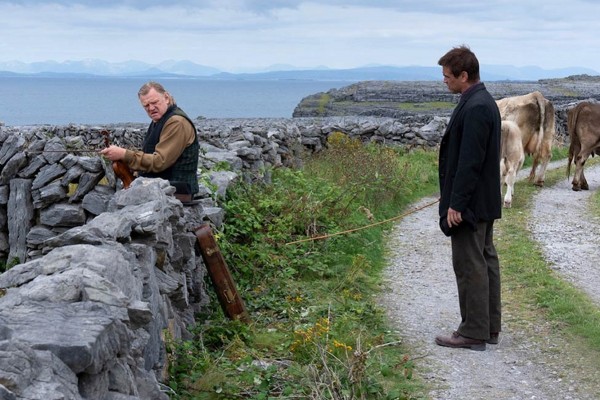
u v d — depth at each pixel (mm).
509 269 9992
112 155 6652
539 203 15500
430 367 6469
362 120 24812
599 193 16922
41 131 17984
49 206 8953
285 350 6441
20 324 3150
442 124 22922
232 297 7008
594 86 62594
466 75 6656
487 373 6383
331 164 16453
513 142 14797
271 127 17344
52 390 2729
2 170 9094
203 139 14523
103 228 4848
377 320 7562
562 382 6188
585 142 17156
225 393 5414
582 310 7973
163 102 6809
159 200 5637
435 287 9195
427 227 12812
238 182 11062
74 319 3252
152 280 4984
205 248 6941
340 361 5598
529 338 7270
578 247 11578
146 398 3896
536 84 64750
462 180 6598
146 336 4121
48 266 3908
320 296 8297
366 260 9922
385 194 14133
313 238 9547
